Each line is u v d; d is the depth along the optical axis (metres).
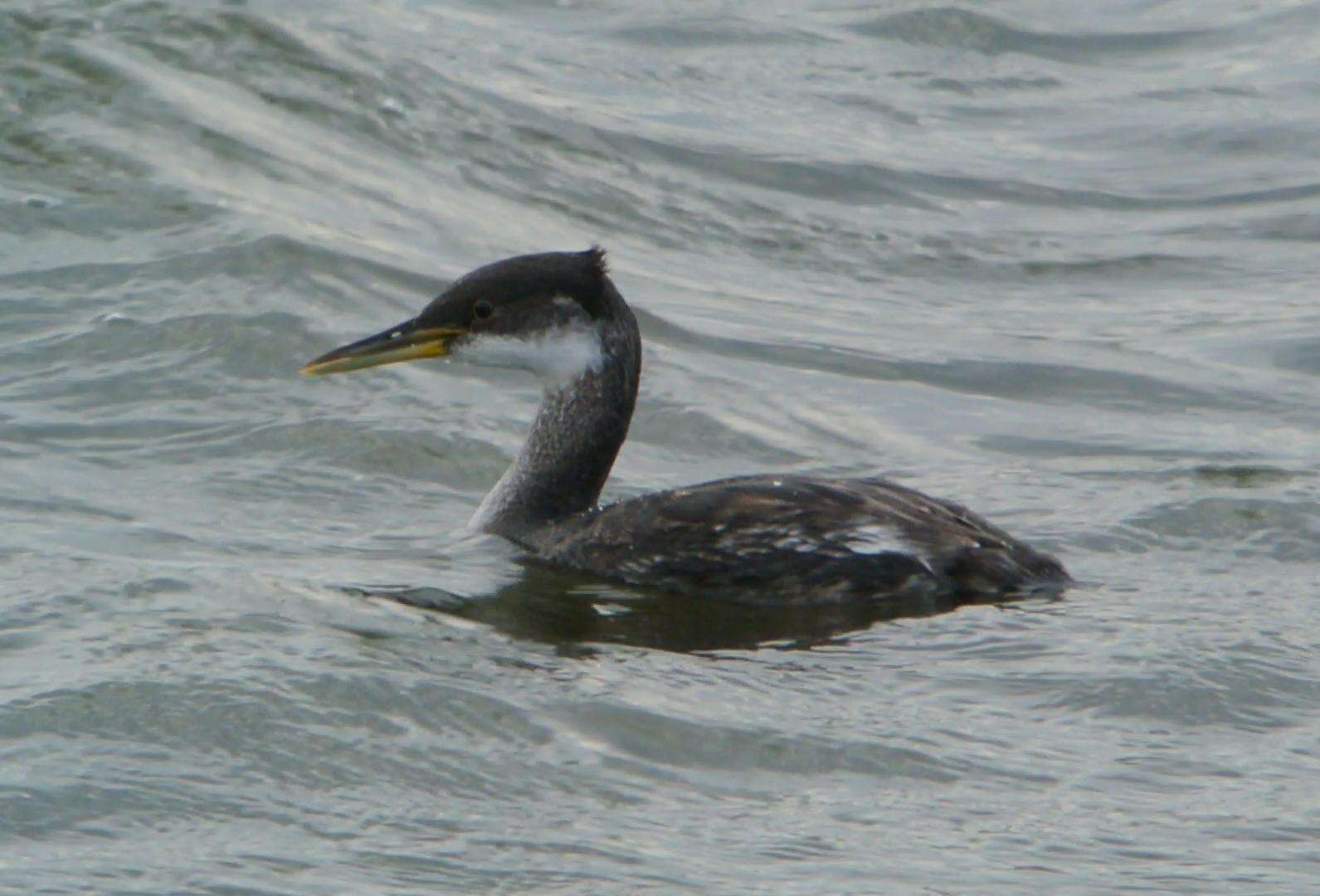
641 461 15.77
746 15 26.80
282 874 8.91
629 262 19.97
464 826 9.47
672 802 9.80
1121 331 19.20
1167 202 22.59
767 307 19.27
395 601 12.40
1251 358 18.48
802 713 10.86
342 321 17.33
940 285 20.42
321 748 10.09
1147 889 9.06
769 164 22.52
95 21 22.20
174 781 9.66
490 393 16.59
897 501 13.21
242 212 18.98
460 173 21.19
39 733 9.99
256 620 11.66
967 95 25.38
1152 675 11.39
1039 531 14.27
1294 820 9.77
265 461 15.04
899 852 9.38
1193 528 14.34
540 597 12.79
